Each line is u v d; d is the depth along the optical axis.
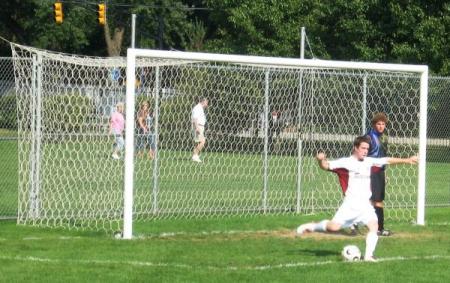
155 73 40.62
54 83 37.72
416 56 75.50
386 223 37.91
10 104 68.31
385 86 51.53
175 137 47.38
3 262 25.97
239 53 90.00
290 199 44.88
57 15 87.44
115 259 26.83
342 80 50.97
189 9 134.25
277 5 87.25
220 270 25.22
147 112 44.97
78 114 39.25
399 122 52.31
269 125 49.41
